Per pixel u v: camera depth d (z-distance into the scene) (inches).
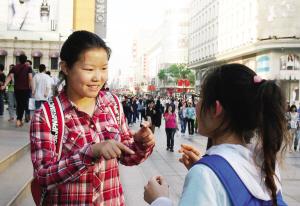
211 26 2429.9
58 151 80.0
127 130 91.5
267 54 1684.3
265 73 1686.8
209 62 2412.6
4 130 406.3
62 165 72.1
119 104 91.4
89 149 70.7
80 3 2556.6
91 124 83.0
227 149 60.7
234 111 63.2
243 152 60.6
